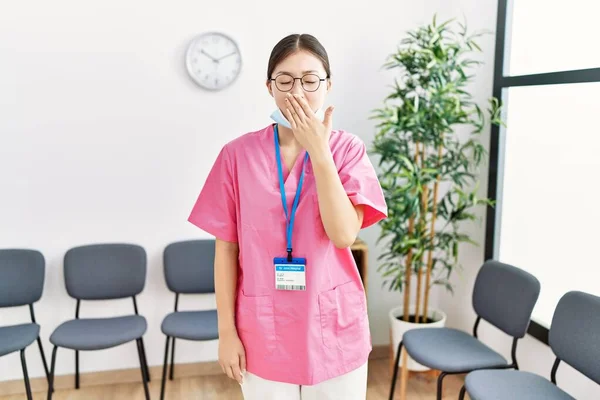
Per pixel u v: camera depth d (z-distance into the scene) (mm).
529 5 2404
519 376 1818
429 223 2871
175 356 2770
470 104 2613
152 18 2529
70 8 2443
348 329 1207
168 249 2633
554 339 1805
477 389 1726
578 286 2156
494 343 2578
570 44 2172
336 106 2789
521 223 2498
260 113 2713
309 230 1138
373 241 2934
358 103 2812
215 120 2668
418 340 2162
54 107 2494
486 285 2193
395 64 2729
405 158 2342
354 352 1217
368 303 2971
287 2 2660
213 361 2814
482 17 2631
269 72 1098
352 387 1220
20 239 2547
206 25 2590
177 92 2607
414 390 2586
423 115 2342
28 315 2594
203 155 2684
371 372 2799
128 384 2695
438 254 2957
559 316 1805
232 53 2615
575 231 2164
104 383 2695
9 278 2447
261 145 1206
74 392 2596
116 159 2594
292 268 1139
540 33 2340
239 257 1214
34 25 2424
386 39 2795
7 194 2504
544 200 2338
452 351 2051
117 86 2541
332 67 2754
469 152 2756
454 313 2949
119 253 2588
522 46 2457
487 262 2252
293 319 1156
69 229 2594
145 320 2502
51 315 2623
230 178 1206
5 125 2457
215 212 1226
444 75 2402
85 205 2594
